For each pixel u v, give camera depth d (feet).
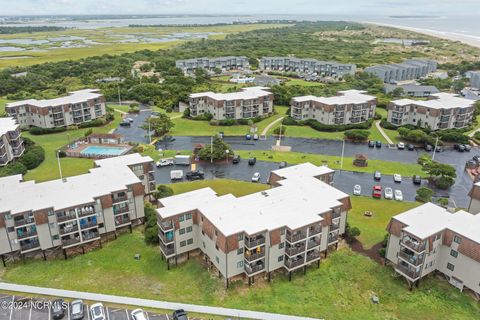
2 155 320.50
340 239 226.17
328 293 184.44
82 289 184.65
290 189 222.69
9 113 425.28
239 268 186.70
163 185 282.15
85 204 203.41
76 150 370.32
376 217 253.03
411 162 359.25
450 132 421.18
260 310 172.45
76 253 211.61
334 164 347.97
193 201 208.44
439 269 192.13
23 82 635.25
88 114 465.47
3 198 207.21
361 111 466.70
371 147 398.83
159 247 217.56
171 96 572.10
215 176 319.06
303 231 186.09
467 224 189.16
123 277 193.88
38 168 329.11
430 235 179.22
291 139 420.77
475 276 176.35
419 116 449.48
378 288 187.83
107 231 219.61
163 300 178.50
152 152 372.58
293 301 178.70
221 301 178.29
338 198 214.07
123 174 240.12
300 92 581.94
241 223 186.39
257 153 373.40
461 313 171.73
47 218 198.39
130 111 522.88
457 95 559.38
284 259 191.83
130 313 168.14
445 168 300.40
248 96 487.61
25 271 196.24
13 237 198.18
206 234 193.47
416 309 174.50
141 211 236.22
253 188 295.89
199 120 482.28
